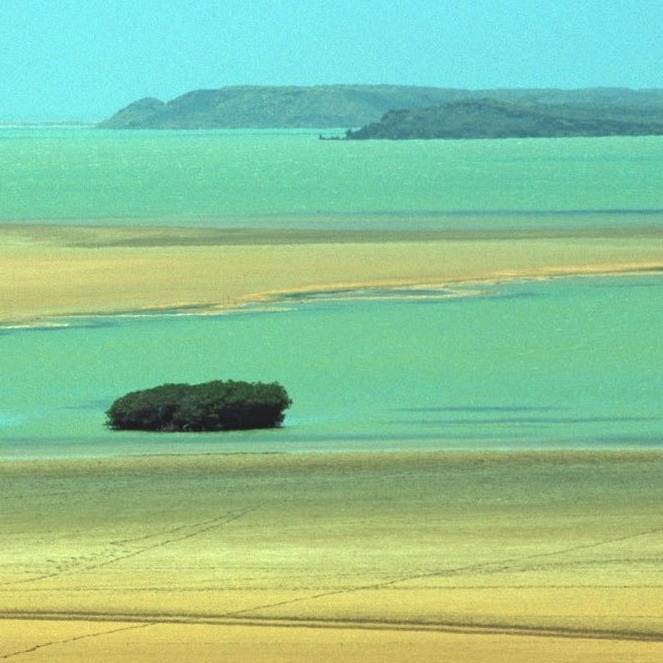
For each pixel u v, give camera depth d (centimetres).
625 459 9544
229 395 11269
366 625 5853
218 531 7638
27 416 11844
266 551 7175
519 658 5403
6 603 6212
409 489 8631
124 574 6731
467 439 10669
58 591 6412
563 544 7275
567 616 5931
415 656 5425
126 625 5872
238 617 5966
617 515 7938
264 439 10706
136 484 8850
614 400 12338
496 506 8175
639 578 6569
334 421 11475
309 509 8138
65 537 7544
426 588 6419
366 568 6800
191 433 11050
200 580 6600
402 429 11100
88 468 9350
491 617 5925
